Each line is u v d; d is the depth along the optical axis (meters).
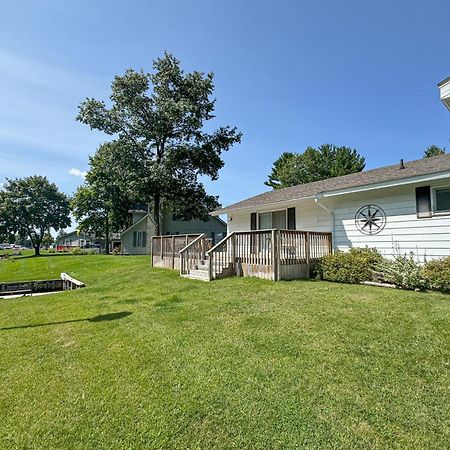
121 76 21.06
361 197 9.30
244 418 2.52
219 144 23.66
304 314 5.06
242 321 4.89
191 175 23.81
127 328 4.91
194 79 22.62
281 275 8.66
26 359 3.86
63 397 2.93
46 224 42.97
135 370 3.41
